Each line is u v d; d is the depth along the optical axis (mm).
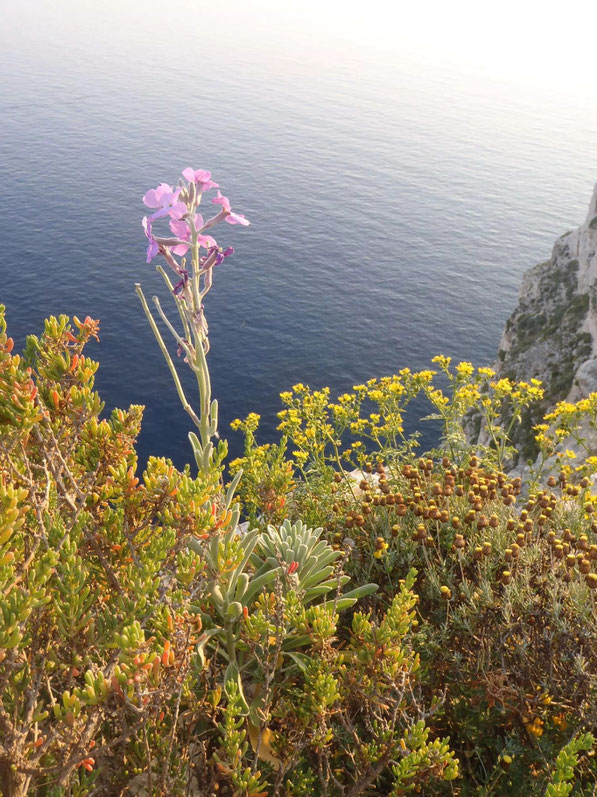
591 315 48281
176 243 3762
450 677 4199
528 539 4988
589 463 6547
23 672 2963
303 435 6797
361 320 126562
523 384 7691
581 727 3492
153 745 3283
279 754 3555
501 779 3688
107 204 185625
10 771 2658
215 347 106438
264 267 149000
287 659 4547
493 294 147875
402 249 174750
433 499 5379
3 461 3500
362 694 3604
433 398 7539
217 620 4496
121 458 4066
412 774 3104
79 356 3982
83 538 3744
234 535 4402
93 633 3254
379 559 5203
